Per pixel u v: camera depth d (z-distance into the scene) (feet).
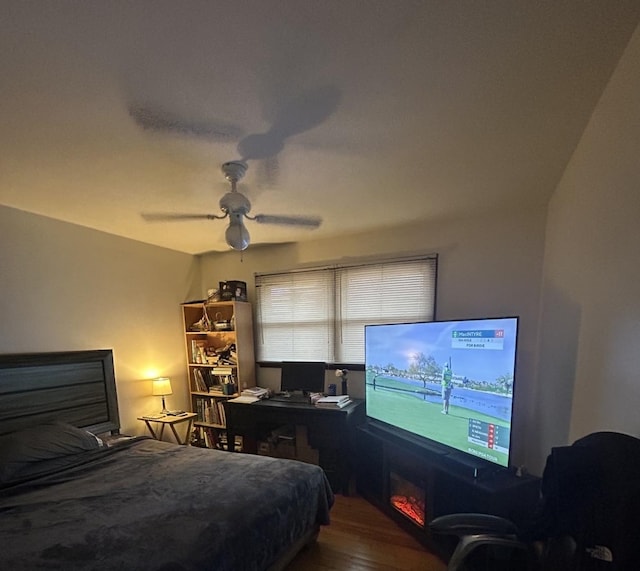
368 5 2.99
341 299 11.63
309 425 10.11
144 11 2.99
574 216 5.90
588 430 4.94
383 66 3.74
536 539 3.70
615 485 2.79
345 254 11.59
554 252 7.48
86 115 4.54
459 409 7.23
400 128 5.05
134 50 3.43
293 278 12.48
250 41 3.36
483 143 5.53
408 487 8.33
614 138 4.10
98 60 3.55
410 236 10.50
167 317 12.77
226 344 13.28
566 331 6.27
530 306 8.77
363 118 4.77
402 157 5.99
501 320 6.51
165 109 4.46
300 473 6.81
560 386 6.46
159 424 11.96
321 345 12.01
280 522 5.66
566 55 3.63
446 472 6.80
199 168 6.25
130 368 11.23
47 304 8.98
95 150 5.49
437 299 10.12
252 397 11.41
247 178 6.77
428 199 8.20
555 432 6.64
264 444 11.19
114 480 6.38
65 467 6.96
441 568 6.60
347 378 11.39
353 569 6.61
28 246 8.59
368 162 6.16
